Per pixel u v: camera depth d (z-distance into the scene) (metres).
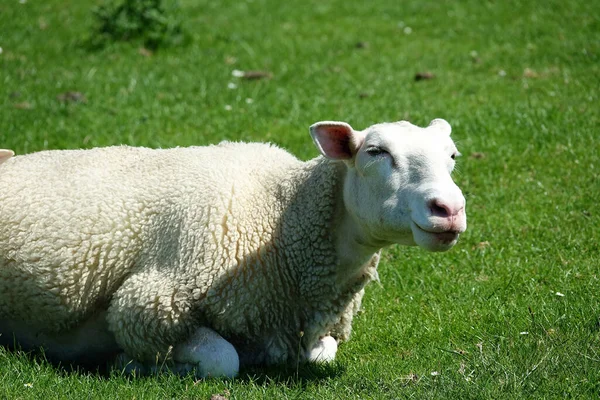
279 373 11.24
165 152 12.55
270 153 12.42
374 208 10.45
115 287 11.70
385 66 25.66
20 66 24.94
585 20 28.72
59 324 11.89
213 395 10.27
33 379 10.79
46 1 31.83
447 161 10.41
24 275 11.66
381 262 14.87
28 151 19.17
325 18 31.42
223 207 11.40
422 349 11.84
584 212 15.91
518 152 18.75
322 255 11.27
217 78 24.39
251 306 11.28
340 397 10.20
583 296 12.76
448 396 9.91
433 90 23.34
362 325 12.88
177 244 11.34
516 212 16.11
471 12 30.98
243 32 29.31
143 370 11.55
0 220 11.80
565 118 20.14
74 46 27.11
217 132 20.48
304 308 11.48
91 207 11.68
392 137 10.41
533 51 26.28
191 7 32.44
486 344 11.52
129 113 21.52
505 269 14.21
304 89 23.53
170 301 11.14
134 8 27.78
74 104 21.98
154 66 25.47
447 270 14.41
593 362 10.48
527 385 9.99
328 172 11.22
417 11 31.66
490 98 22.36
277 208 11.54
